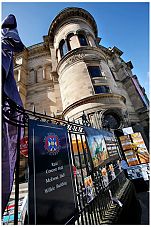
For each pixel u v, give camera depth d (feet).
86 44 57.31
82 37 59.36
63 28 62.39
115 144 25.03
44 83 63.77
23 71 66.95
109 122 40.68
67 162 10.27
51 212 7.52
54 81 60.90
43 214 7.05
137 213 19.11
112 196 16.93
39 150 8.34
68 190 9.32
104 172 17.11
